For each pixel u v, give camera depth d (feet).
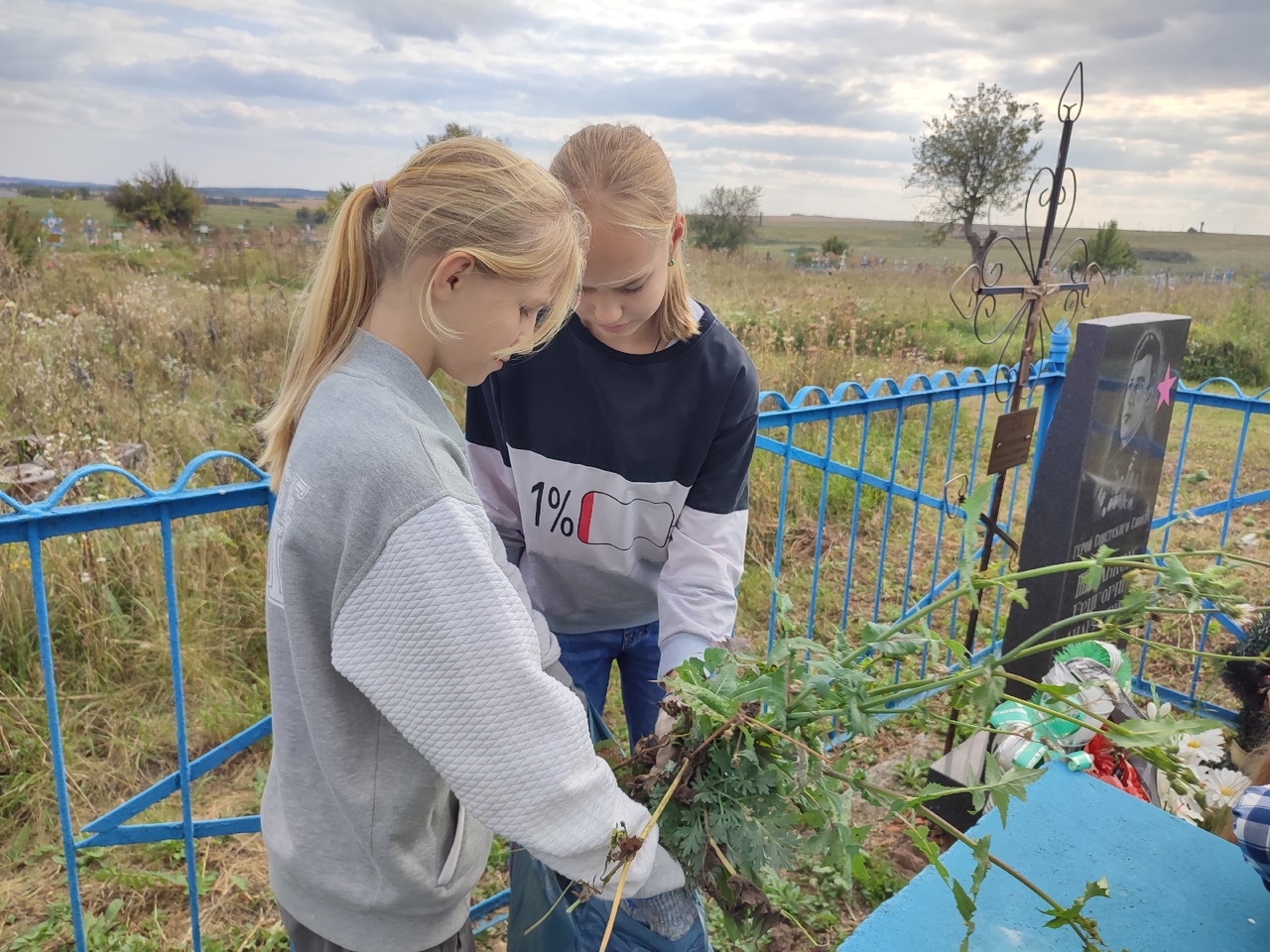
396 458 3.25
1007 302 44.42
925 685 3.99
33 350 17.87
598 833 3.42
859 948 4.19
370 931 3.93
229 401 18.60
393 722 3.23
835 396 9.50
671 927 4.20
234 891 8.17
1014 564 10.59
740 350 5.74
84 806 8.98
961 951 3.59
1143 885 4.65
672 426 5.65
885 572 15.28
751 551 15.29
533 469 5.98
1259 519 18.66
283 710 3.76
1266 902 4.56
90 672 10.11
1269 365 37.40
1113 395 9.29
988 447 21.70
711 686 3.97
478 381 3.91
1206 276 64.49
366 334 3.66
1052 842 4.97
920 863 8.59
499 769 3.22
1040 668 9.61
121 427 15.24
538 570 6.45
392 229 3.55
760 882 4.06
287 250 43.62
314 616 3.41
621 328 5.09
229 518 12.62
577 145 4.69
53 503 5.09
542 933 4.49
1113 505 9.97
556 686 3.38
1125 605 3.92
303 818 3.83
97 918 7.68
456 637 3.16
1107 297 48.44
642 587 6.47
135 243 49.73
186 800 6.31
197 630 10.82
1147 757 3.62
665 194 4.66
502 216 3.41
